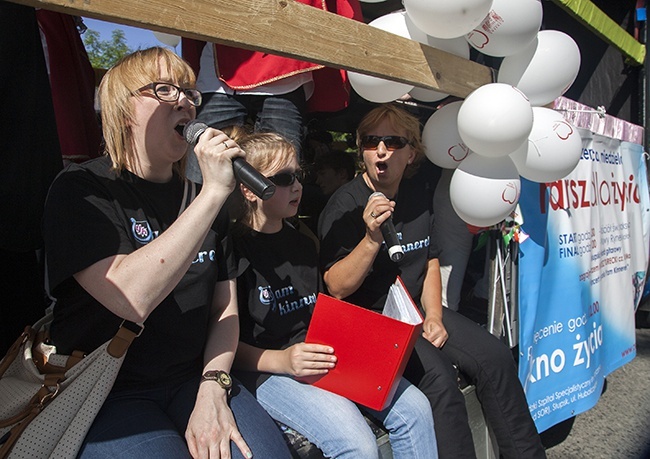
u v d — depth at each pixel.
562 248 2.97
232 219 2.07
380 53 1.80
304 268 2.06
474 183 2.28
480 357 2.31
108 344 1.40
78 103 2.22
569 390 3.08
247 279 1.93
